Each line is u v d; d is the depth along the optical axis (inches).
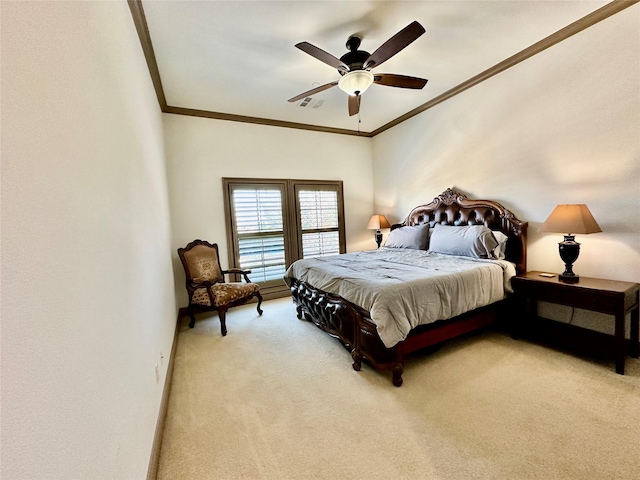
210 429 66.1
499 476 50.9
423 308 83.7
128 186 56.9
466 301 93.6
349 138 199.9
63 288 27.0
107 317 38.2
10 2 22.1
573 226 89.7
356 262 124.6
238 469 55.0
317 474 53.2
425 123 160.7
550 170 108.3
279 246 177.5
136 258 58.5
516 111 117.2
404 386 79.6
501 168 124.9
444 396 74.2
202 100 136.9
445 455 55.9
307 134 184.7
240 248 166.1
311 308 118.4
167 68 106.3
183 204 150.8
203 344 113.3
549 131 107.4
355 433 63.0
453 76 125.3
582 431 60.1
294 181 181.0
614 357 86.0
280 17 83.0
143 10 76.6
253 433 64.4
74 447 26.7
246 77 116.2
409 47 103.0
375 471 53.3
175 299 139.8
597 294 82.7
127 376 44.5
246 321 138.4
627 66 87.3
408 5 81.5
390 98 145.0
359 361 89.3
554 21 91.4
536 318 114.3
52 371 24.2
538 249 114.0
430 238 143.3
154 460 54.9
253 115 159.9
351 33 92.0
